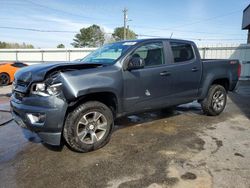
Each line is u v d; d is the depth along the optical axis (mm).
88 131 3730
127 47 4250
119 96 3936
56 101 3312
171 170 3211
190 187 2818
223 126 5070
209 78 5469
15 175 3133
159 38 4699
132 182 2947
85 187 2863
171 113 6113
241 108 6816
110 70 3834
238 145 4031
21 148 3973
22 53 22875
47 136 3416
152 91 4398
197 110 6453
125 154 3707
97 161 3490
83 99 3742
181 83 4875
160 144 4090
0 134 4633
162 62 4621
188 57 5102
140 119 5555
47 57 22109
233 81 6086
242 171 3166
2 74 12883
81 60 4836
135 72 4129
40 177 3082
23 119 3520
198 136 4465
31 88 3453
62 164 3412
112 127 4008
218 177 3018
